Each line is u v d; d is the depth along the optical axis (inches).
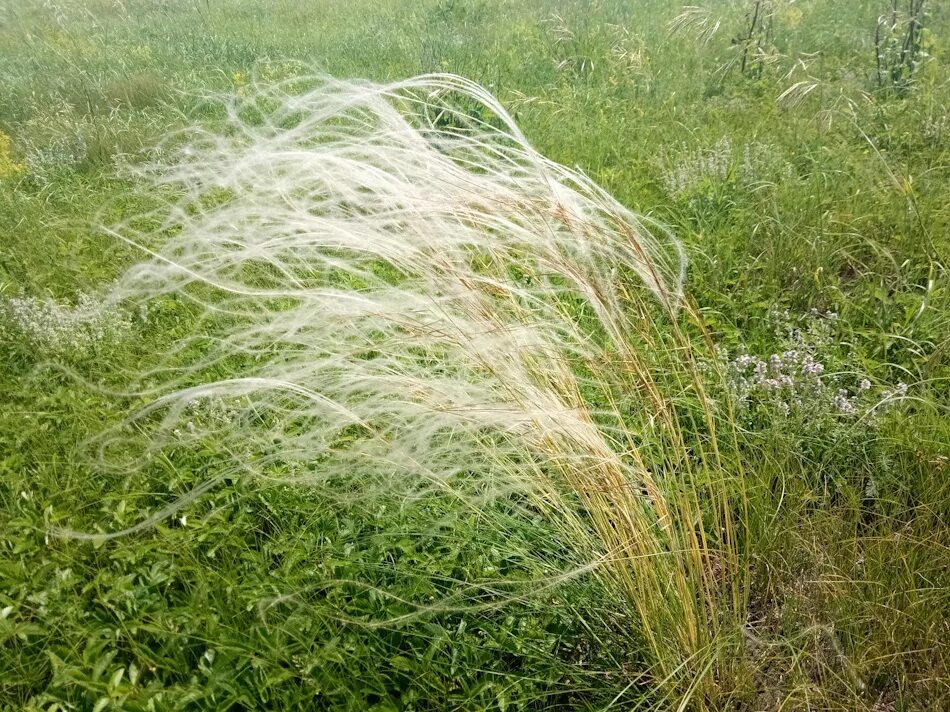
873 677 82.8
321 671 82.9
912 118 234.2
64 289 174.7
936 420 113.1
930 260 151.5
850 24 353.7
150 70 334.3
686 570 89.7
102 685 78.2
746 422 118.1
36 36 432.1
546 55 330.6
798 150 224.1
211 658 83.3
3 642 87.4
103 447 118.3
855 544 92.8
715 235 174.6
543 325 91.5
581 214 88.8
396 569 92.2
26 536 101.9
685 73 306.5
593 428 81.8
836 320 140.8
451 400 86.6
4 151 241.4
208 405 124.6
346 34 387.5
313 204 102.4
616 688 83.3
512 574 94.1
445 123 207.0
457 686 82.9
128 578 91.7
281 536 101.9
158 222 194.5
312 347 111.1
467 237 90.1
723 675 82.0
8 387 137.7
